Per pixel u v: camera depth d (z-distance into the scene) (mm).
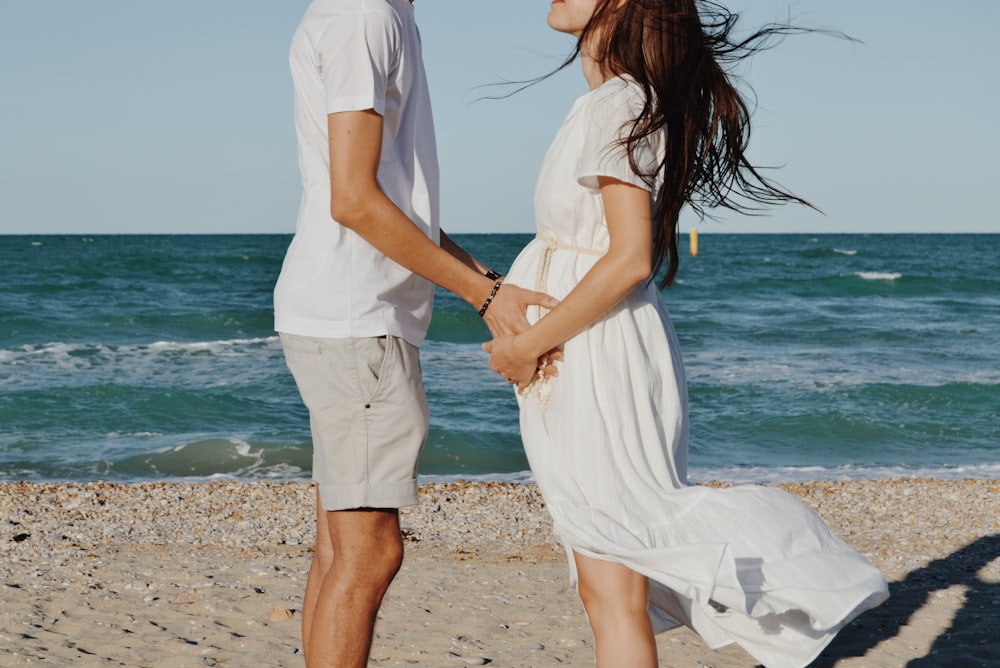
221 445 12289
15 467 11422
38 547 6926
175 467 11586
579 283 2299
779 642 2336
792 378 18125
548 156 2502
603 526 2305
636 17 2297
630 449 2379
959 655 4168
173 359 20234
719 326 28188
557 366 2424
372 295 2422
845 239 136875
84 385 16141
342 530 2492
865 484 10055
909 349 23203
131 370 18609
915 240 128750
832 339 25328
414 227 2336
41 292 34906
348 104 2258
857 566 2318
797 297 38938
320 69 2377
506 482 10328
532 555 7020
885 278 44500
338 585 2486
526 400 2475
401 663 4090
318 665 2480
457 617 4832
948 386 16703
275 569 5793
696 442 13320
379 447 2457
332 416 2455
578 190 2420
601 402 2383
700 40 2336
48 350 20812
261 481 10484
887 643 4371
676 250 2566
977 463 12242
